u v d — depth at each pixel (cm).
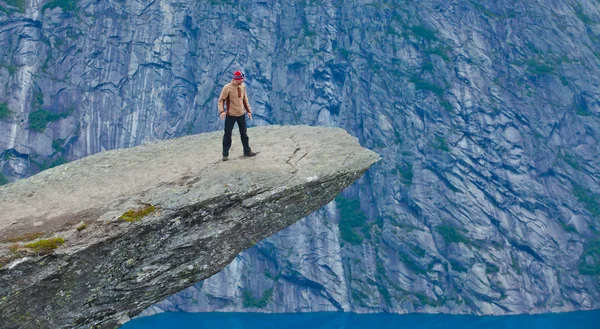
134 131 12594
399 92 12950
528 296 10319
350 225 11488
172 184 1498
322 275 10612
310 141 1881
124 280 1316
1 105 11538
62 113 12175
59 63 12656
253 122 12888
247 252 10775
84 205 1385
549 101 13138
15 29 12588
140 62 13162
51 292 1206
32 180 1644
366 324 9431
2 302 1143
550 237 11300
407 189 11550
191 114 12875
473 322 9525
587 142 12825
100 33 13200
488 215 11319
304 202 1577
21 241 1193
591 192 12144
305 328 9169
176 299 10106
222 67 13075
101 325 1313
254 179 1523
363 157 1716
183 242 1382
